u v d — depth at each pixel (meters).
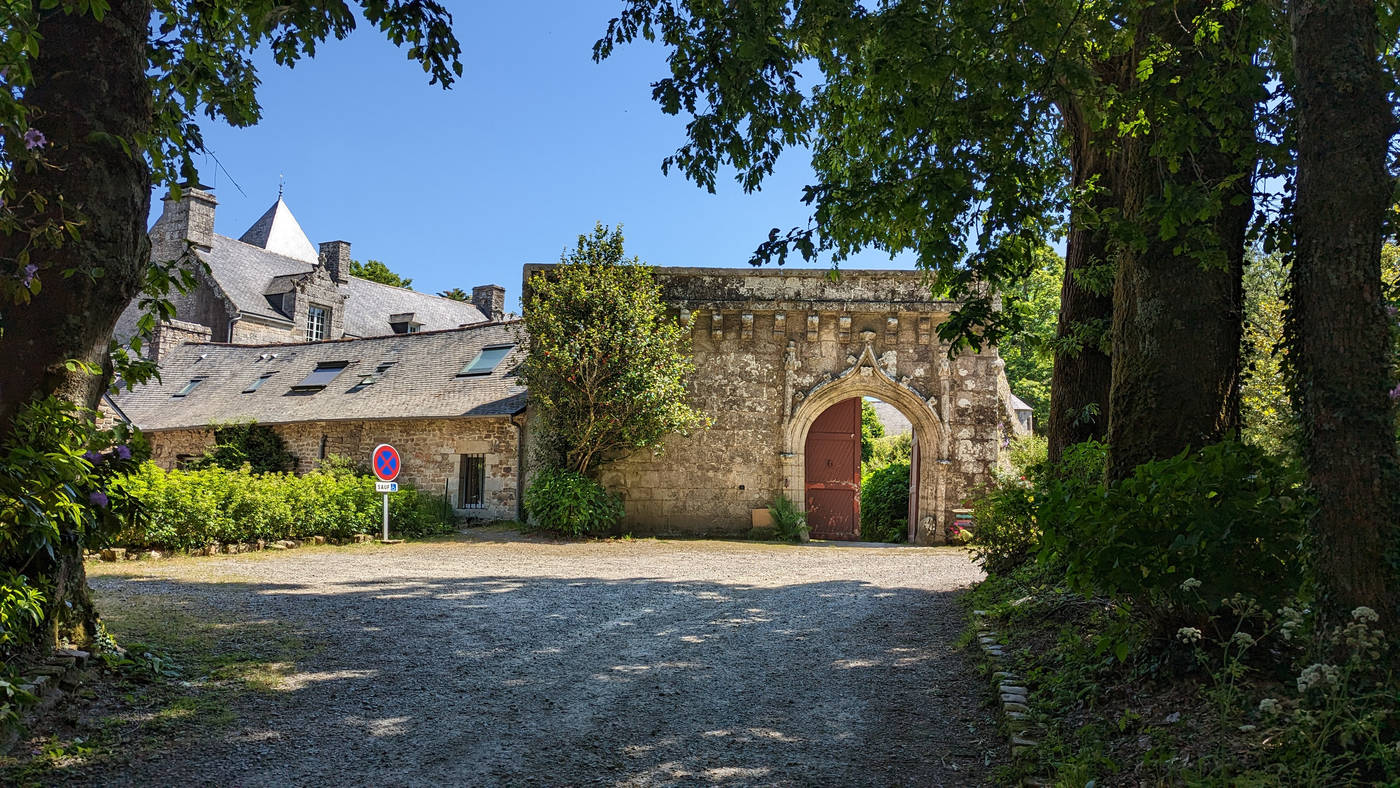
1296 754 3.17
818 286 17.14
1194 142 5.51
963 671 5.81
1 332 4.50
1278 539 3.81
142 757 4.01
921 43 5.95
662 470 16.88
